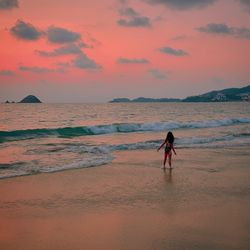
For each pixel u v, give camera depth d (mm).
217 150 22781
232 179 14102
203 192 11938
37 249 7160
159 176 14578
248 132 36438
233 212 9672
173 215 9367
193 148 23688
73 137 31422
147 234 7973
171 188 12469
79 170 15633
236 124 49500
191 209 9922
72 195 11422
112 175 14695
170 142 16422
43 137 31109
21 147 23203
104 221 8883
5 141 27406
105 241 7570
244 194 11719
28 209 9891
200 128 42188
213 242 7527
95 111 102438
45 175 14438
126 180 13766
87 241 7578
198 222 8805
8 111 95062
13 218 9102
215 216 9297
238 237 7836
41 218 9117
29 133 32156
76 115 77438
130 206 10219
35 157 18938
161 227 8438
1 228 8359
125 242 7520
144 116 76062
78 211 9719
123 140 28953
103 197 11203
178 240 7641
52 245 7367
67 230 8242
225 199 11039
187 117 73062
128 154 20781
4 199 10867
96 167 16406
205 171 15750
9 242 7512
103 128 36844
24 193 11602
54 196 11281
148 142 26266
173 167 16688
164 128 41344
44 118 64312
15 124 48312
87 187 12531
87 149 22125
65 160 18031
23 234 7980
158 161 18375
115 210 9828
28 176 14164
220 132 36531
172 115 81750
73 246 7309
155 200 10867
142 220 8961
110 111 103688
